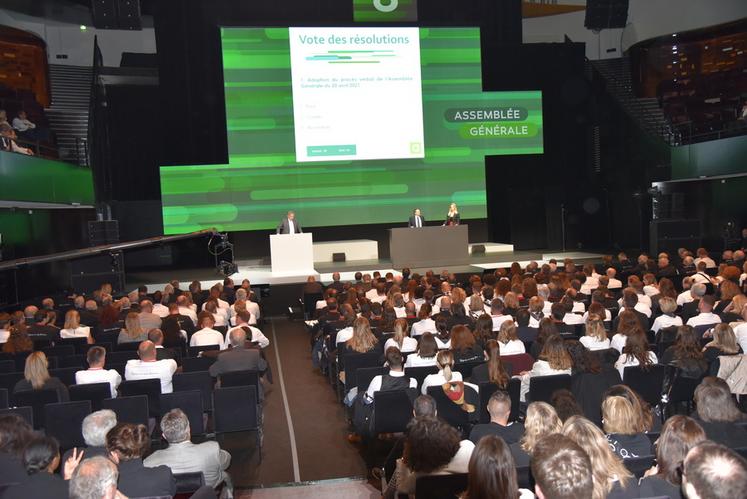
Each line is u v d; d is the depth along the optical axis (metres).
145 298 12.79
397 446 5.05
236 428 6.69
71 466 3.91
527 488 3.92
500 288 11.18
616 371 6.23
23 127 19.45
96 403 6.76
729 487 2.10
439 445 3.83
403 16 20.17
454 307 8.96
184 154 20.89
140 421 6.25
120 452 4.02
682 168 21.47
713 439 4.09
